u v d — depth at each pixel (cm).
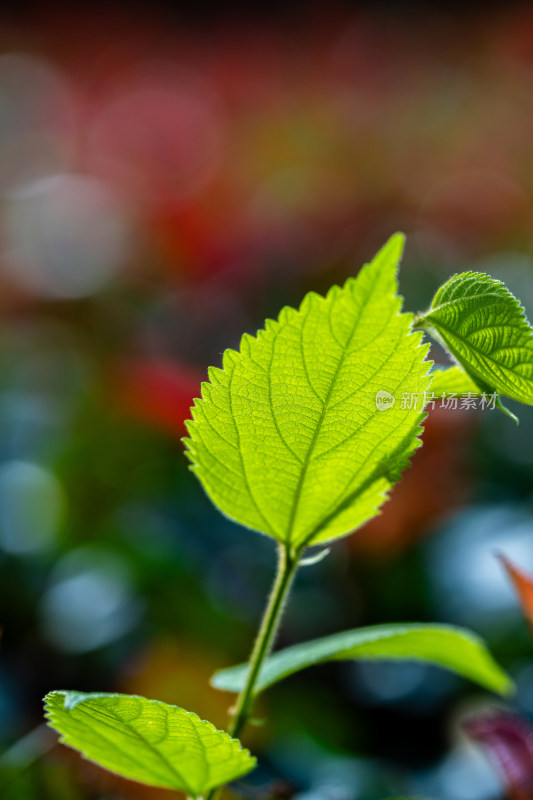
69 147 174
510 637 68
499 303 40
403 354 40
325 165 156
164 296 131
